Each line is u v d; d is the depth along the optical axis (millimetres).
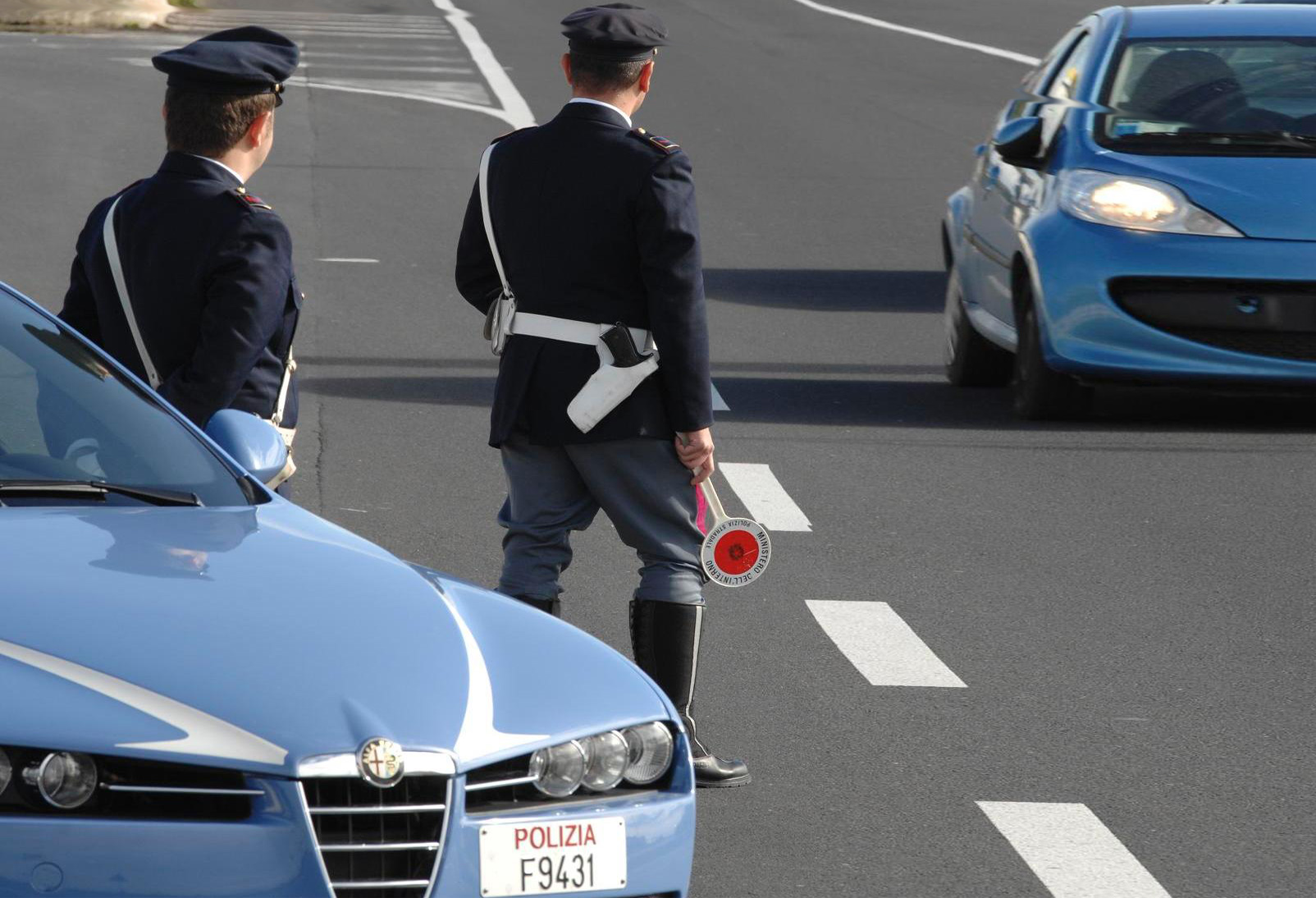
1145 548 26109
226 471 14211
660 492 17250
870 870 16000
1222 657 21766
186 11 108625
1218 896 15703
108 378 14680
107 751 10461
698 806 17250
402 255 47812
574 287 16938
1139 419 33875
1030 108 35875
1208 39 35156
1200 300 31578
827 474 29625
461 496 27891
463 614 12555
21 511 12875
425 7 119688
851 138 71750
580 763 11695
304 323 40062
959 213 36969
